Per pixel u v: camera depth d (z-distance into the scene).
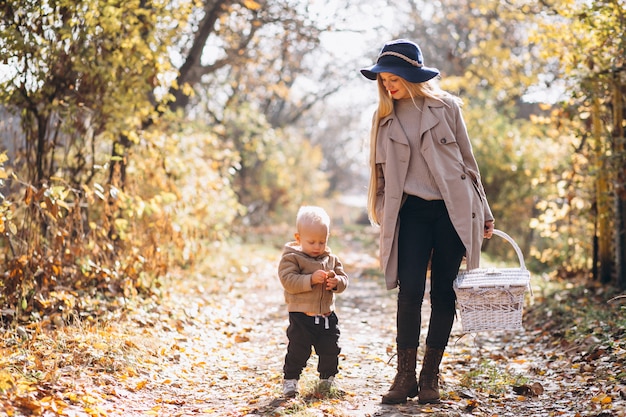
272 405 4.62
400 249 4.48
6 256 6.55
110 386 4.85
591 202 9.32
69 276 7.30
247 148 23.38
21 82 7.11
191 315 7.62
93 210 8.63
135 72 8.06
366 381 5.27
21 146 7.73
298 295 4.82
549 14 8.84
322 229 4.84
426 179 4.49
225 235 13.07
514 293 4.32
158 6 8.07
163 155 9.06
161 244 8.92
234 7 13.63
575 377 5.18
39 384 4.51
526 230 15.36
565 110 8.77
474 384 5.10
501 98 17.05
